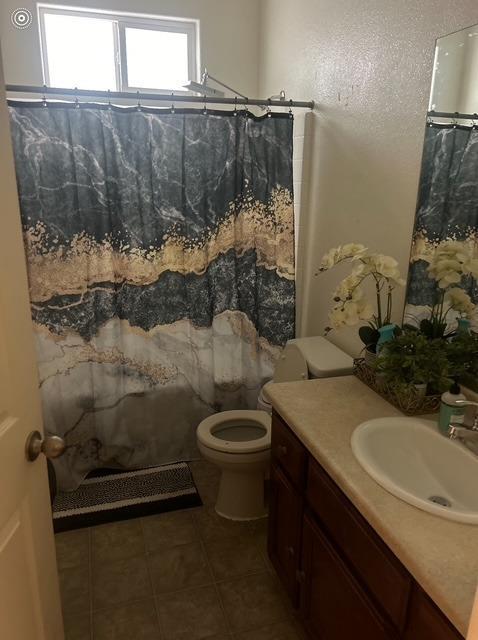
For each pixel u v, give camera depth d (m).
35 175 2.07
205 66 2.81
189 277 2.40
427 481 1.33
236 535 2.10
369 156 1.90
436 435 1.34
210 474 2.55
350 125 2.01
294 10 2.40
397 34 1.67
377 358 1.60
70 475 2.41
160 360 2.49
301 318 2.66
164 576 1.88
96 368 2.40
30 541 1.08
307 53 2.30
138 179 2.21
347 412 1.53
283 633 1.65
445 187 1.51
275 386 1.73
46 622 1.18
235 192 2.35
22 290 1.05
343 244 2.14
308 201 2.45
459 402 1.31
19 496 1.02
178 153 2.23
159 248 2.32
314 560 1.43
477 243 1.41
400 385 1.47
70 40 2.63
